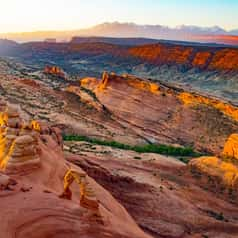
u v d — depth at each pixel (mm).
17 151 31266
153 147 99125
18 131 34969
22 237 20625
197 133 124062
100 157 67438
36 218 22094
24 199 24141
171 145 109062
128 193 49781
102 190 38031
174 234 43062
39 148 36625
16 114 36062
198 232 45469
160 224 44562
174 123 128750
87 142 88562
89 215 23328
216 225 48062
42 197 24781
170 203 50844
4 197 24188
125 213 36062
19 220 21672
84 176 24828
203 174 67688
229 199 59000
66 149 68500
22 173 30750
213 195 59500
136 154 77688
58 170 35219
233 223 49625
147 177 60531
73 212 23281
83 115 128125
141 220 44438
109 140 102750
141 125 127000
